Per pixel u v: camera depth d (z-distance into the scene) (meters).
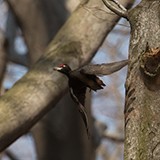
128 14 8.40
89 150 17.92
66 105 17.44
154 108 7.79
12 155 23.86
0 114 10.02
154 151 7.67
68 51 11.23
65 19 17.44
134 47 8.07
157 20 8.06
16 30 21.33
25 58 20.25
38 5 17.50
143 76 7.83
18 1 17.56
